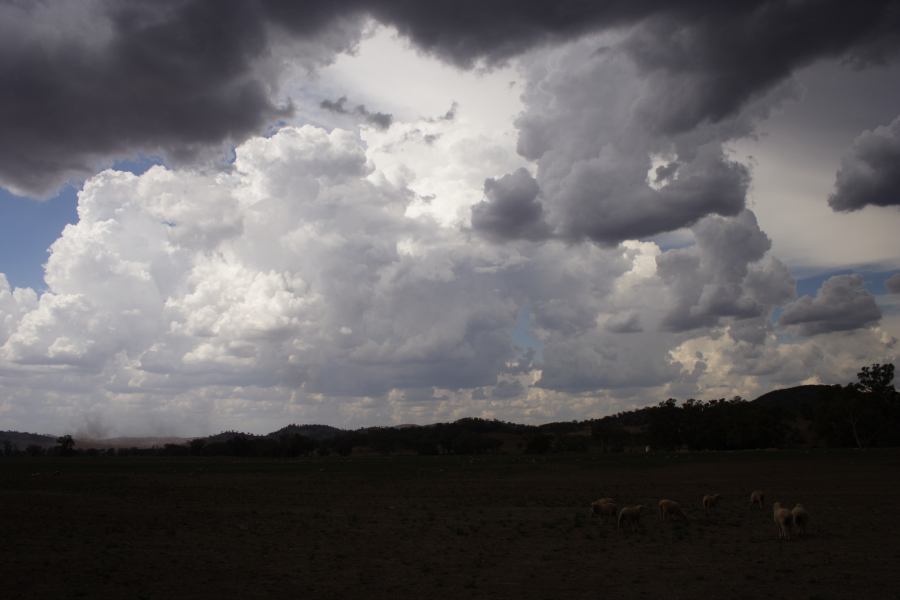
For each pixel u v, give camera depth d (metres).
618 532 33.88
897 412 145.75
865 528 33.56
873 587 20.48
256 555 28.50
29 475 92.12
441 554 28.45
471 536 34.03
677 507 37.41
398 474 95.38
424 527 38.16
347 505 53.19
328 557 27.91
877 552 26.50
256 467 114.31
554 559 26.59
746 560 25.22
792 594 19.73
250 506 52.50
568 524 38.19
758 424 161.62
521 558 27.03
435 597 20.52
